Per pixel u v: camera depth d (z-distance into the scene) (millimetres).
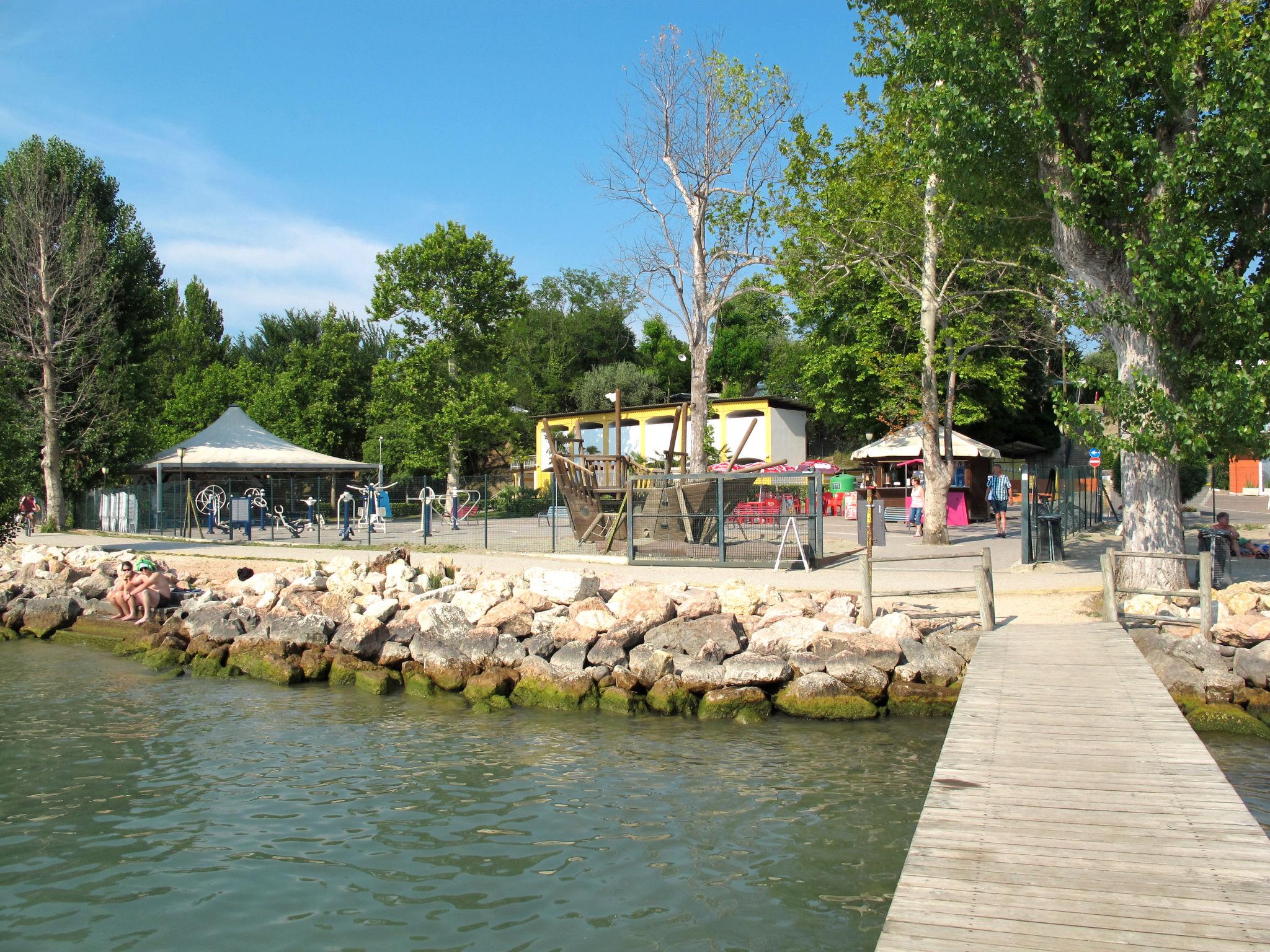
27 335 38344
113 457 41000
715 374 75938
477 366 53469
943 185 17938
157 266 45781
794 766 10773
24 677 16172
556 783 10289
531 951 6652
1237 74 13617
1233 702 12148
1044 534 20969
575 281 90500
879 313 37094
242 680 15891
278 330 83562
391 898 7559
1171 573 15008
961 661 13273
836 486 39000
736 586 15719
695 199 29000
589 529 26297
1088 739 8266
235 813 9492
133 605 20031
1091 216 15141
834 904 7297
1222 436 13938
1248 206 14641
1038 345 34719
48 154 43281
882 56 18453
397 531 37812
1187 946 4652
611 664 14094
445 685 14695
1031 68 15531
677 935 6852
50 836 8906
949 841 6082
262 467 43719
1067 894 5270
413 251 50656
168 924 7160
